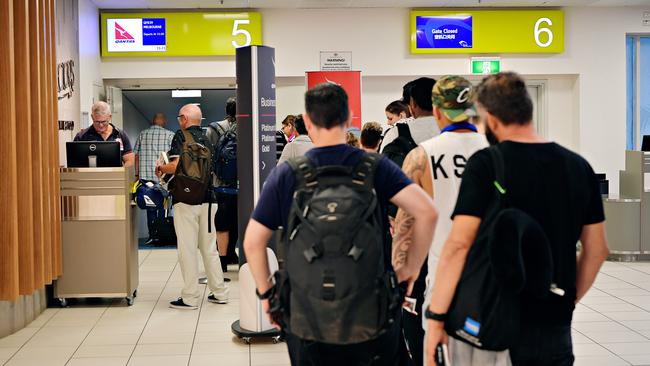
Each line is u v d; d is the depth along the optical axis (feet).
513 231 7.27
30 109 18.66
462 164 9.67
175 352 16.30
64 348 16.69
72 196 20.70
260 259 8.32
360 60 34.96
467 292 7.62
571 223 7.71
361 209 7.66
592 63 35.76
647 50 36.65
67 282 20.77
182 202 20.15
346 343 7.62
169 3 32.81
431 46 34.71
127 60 34.12
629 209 27.71
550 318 7.58
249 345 16.83
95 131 23.88
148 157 33.47
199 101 36.06
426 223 8.20
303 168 8.05
